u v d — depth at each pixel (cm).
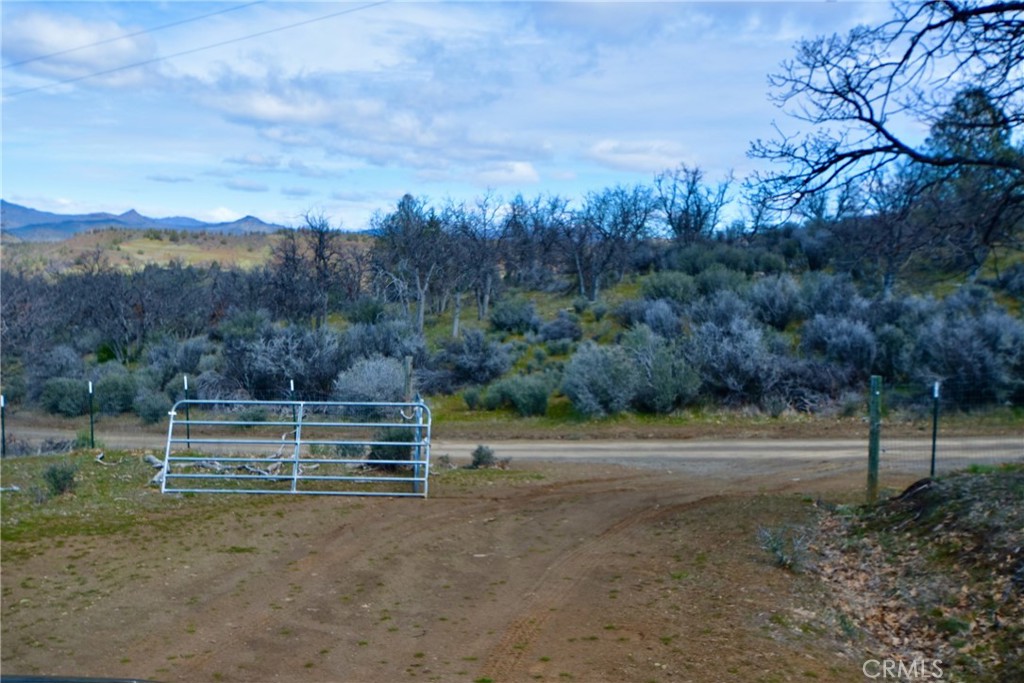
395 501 1363
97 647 740
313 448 1820
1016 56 972
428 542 1109
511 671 682
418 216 3809
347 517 1244
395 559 1032
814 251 4000
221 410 2748
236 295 4469
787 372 2628
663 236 5028
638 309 3503
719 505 1304
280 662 707
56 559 998
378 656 722
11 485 1436
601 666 686
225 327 3688
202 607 853
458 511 1295
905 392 2511
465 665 698
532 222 4806
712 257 4184
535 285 4775
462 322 4012
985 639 688
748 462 1827
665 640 739
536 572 982
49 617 814
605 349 2698
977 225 1027
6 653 722
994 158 1009
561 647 737
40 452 2055
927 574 838
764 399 2533
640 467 1772
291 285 4131
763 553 1001
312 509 1291
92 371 3344
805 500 1305
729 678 646
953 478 1086
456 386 3036
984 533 847
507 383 2767
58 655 719
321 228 4209
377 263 3959
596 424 2475
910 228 1059
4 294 3294
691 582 911
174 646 745
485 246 4088
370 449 1636
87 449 1886
